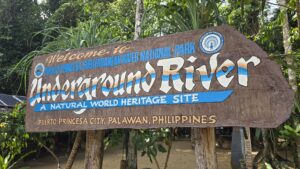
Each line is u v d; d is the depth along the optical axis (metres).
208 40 3.15
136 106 3.49
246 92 2.88
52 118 4.24
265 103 2.78
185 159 10.62
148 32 5.16
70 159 5.02
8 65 12.84
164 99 3.31
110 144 5.68
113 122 3.64
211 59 3.10
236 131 7.07
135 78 3.56
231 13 5.74
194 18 3.81
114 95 3.69
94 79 3.92
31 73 4.63
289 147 4.62
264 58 2.85
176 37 3.37
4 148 6.52
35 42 13.80
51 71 4.40
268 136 4.33
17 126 6.06
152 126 3.34
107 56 3.87
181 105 3.20
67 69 4.23
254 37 5.68
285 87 2.71
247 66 2.91
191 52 3.24
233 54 2.99
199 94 3.11
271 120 2.73
